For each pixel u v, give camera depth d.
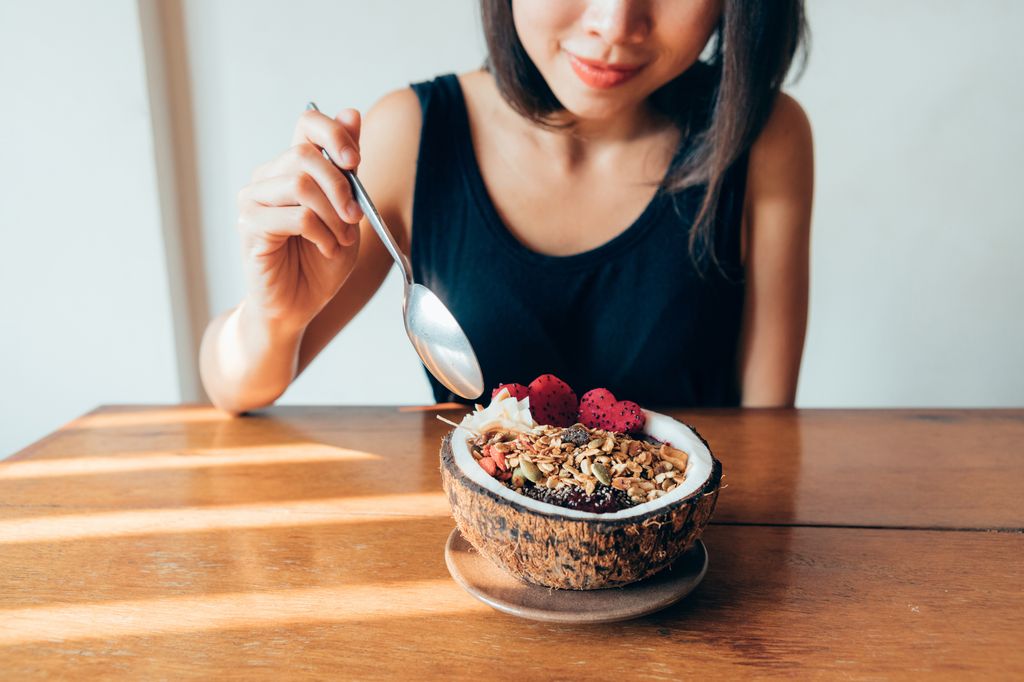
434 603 0.57
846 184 1.76
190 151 1.82
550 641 0.53
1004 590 0.58
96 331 1.81
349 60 1.76
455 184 1.06
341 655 0.51
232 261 1.90
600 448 0.62
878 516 0.69
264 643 0.52
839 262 1.81
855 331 1.86
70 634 0.53
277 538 0.66
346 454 0.83
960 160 1.72
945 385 1.87
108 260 1.76
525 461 0.59
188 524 0.69
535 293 1.04
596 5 0.72
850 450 0.84
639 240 1.04
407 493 0.74
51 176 1.70
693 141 1.02
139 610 0.56
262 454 0.84
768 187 1.09
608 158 1.04
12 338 1.80
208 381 0.97
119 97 1.66
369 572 0.61
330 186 0.72
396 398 1.99
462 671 0.50
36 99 1.66
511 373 1.07
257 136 1.81
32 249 1.75
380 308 1.91
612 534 0.52
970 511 0.70
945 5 1.63
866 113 1.71
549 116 0.98
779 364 1.14
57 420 1.86
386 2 1.71
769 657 0.51
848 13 1.65
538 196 1.05
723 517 0.69
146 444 0.87
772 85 0.97
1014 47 1.63
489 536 0.55
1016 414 0.94
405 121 1.07
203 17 1.73
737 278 1.11
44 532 0.67
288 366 0.93
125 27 1.62
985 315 1.81
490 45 0.95
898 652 0.51
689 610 0.56
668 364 1.08
